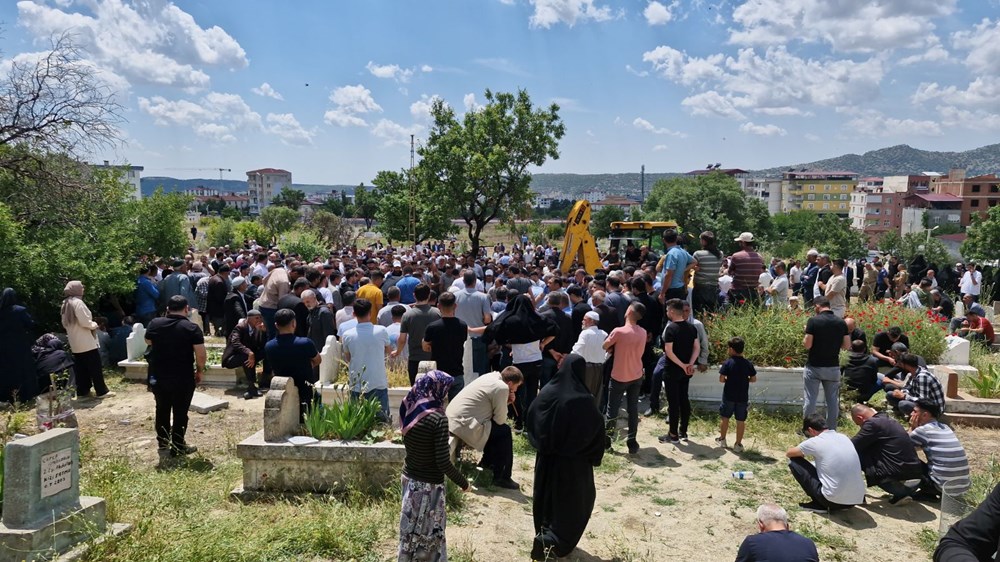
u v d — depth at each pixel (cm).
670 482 670
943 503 541
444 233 3806
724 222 7144
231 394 934
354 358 664
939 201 11175
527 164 3600
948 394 919
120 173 1864
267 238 4000
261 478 570
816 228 7131
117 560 414
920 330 1088
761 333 949
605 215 8306
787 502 630
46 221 1327
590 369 730
